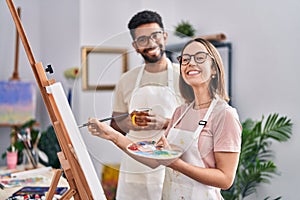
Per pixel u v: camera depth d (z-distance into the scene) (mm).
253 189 3098
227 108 1654
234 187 3008
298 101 2766
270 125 2943
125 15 4094
